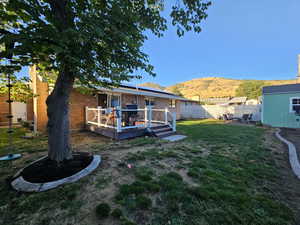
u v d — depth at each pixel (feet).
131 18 8.13
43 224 5.06
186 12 10.31
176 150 14.12
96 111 26.58
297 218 5.56
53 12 8.03
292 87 33.37
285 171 9.82
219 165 10.46
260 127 32.40
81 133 22.65
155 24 10.59
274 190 7.47
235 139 19.30
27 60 7.41
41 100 22.75
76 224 5.06
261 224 5.22
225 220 5.34
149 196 6.66
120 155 12.23
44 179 7.74
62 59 7.27
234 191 7.16
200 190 7.11
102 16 7.61
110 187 7.27
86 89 12.75
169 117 46.39
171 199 6.48
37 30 6.31
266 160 11.75
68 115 10.12
